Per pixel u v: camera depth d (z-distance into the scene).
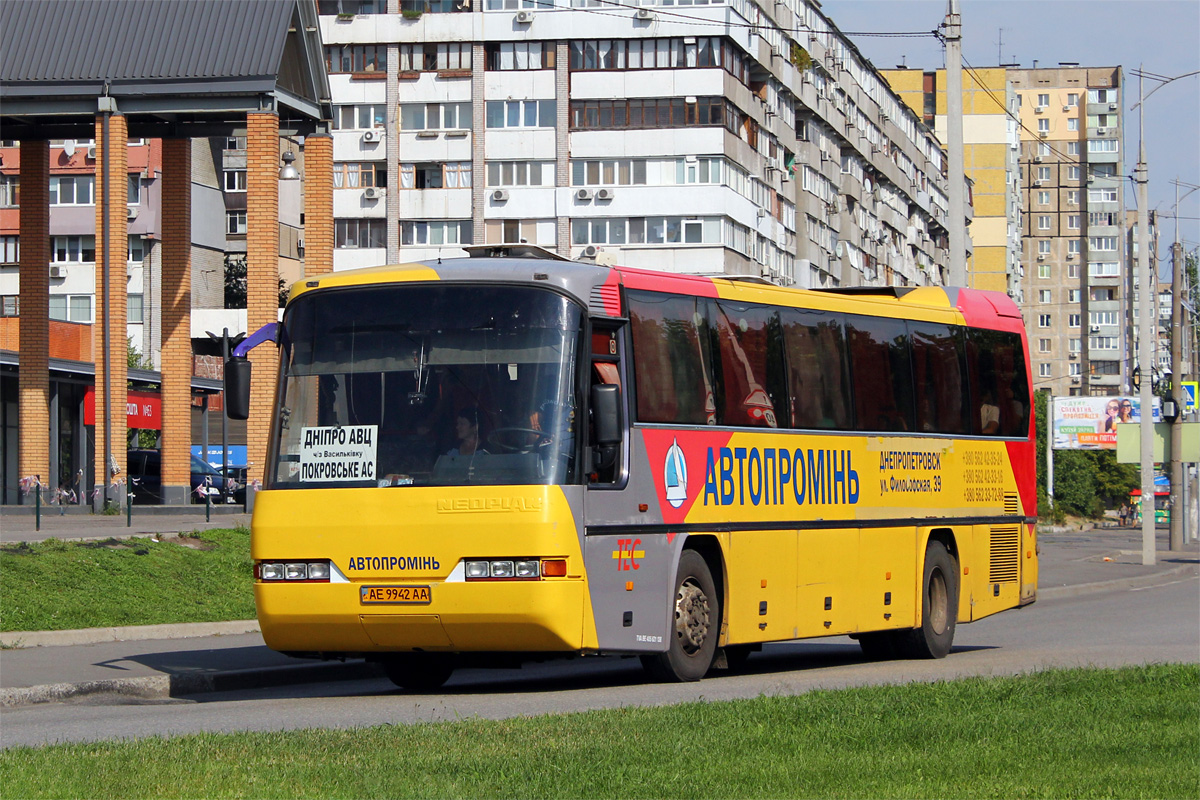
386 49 177.75
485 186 175.12
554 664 46.00
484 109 175.25
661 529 34.25
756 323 38.91
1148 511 108.75
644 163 171.38
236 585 57.94
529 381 31.73
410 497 31.45
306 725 27.42
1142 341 109.88
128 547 59.03
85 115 100.44
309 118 103.19
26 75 98.44
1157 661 40.03
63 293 191.75
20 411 108.31
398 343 32.47
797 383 40.22
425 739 23.00
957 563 47.22
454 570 31.05
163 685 36.91
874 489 42.94
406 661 34.88
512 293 32.28
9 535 67.62
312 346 33.09
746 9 175.50
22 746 23.53
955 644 51.81
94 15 100.56
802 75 195.50
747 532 37.41
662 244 170.62
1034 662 41.88
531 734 23.50
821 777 20.38
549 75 174.00
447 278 32.69
